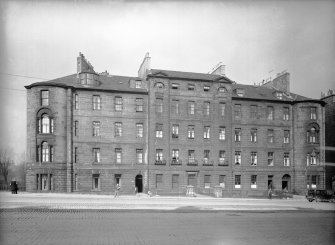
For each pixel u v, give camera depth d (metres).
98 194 45.53
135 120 48.34
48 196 38.38
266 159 52.47
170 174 47.88
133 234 18.27
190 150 49.50
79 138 46.16
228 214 26.95
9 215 24.28
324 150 51.94
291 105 54.59
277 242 17.44
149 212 26.91
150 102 48.19
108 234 18.16
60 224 20.88
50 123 44.69
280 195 48.16
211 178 49.50
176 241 16.83
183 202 35.03
